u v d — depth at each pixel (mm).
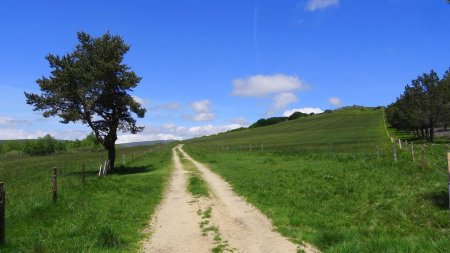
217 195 22375
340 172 28969
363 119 160125
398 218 14992
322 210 16812
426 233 12617
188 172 36875
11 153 150625
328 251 10594
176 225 15328
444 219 14164
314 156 45438
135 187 24750
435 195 17875
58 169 47750
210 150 85000
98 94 38562
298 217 15320
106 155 89125
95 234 12578
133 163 53656
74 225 14117
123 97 39406
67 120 38438
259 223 15016
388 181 23188
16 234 13102
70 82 38406
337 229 12477
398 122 86500
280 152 57656
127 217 16188
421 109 65375
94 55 39062
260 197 20531
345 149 58062
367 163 32531
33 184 31406
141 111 40562
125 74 39750
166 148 110562
